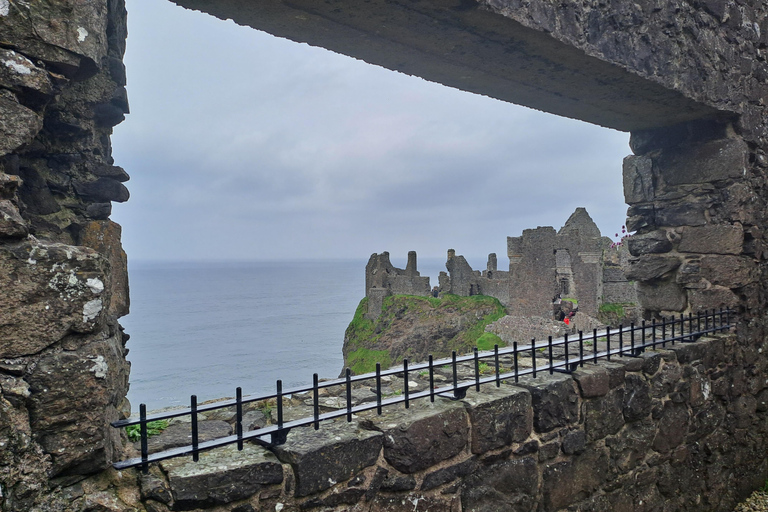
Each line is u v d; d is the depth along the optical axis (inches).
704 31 179.8
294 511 96.0
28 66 78.4
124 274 114.3
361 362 1788.9
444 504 117.5
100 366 81.2
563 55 140.3
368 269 2096.5
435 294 2010.3
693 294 214.7
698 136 211.2
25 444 73.7
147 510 83.6
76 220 106.2
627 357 169.8
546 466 139.7
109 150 119.0
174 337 3774.6
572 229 1378.0
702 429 191.8
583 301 1349.7
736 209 203.2
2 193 77.3
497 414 128.4
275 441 99.0
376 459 106.8
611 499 156.8
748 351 213.3
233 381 2378.2
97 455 81.0
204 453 96.3
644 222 231.3
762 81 212.5
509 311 1587.1
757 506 205.6
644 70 155.7
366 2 113.2
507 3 120.1
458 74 155.9
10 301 73.0
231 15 119.9
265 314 5251.0
